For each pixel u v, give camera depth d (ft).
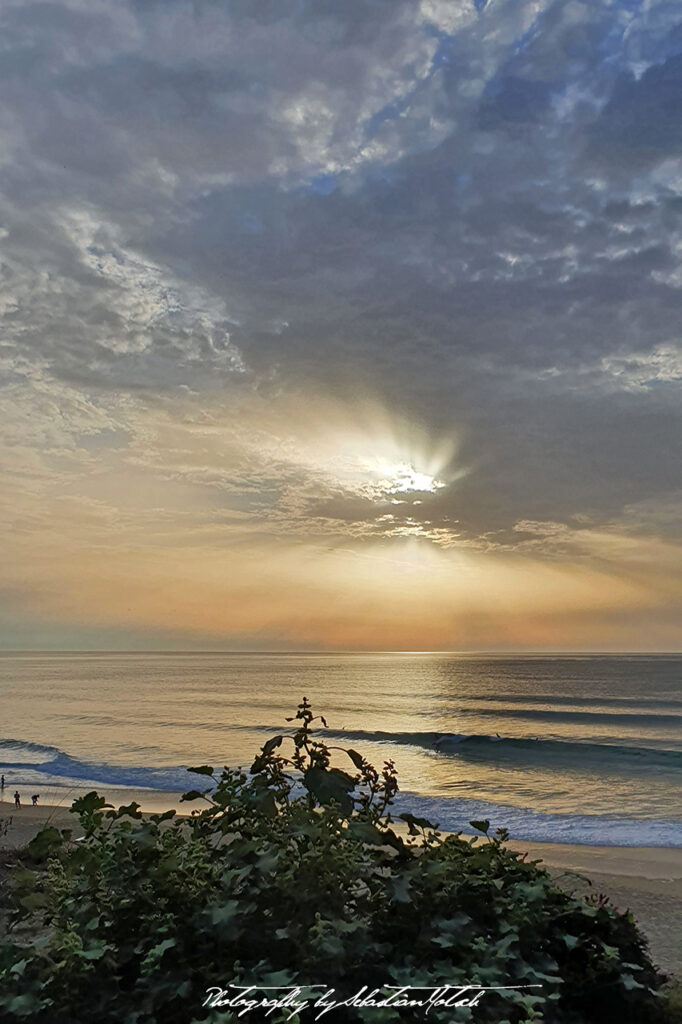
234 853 9.61
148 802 87.10
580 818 80.07
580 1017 9.23
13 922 10.19
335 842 9.89
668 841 68.80
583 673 497.87
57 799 89.15
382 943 8.93
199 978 8.19
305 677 490.08
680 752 137.39
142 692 353.92
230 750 145.38
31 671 635.66
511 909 9.65
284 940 8.68
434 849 10.48
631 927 10.48
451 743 149.07
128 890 9.50
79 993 8.08
